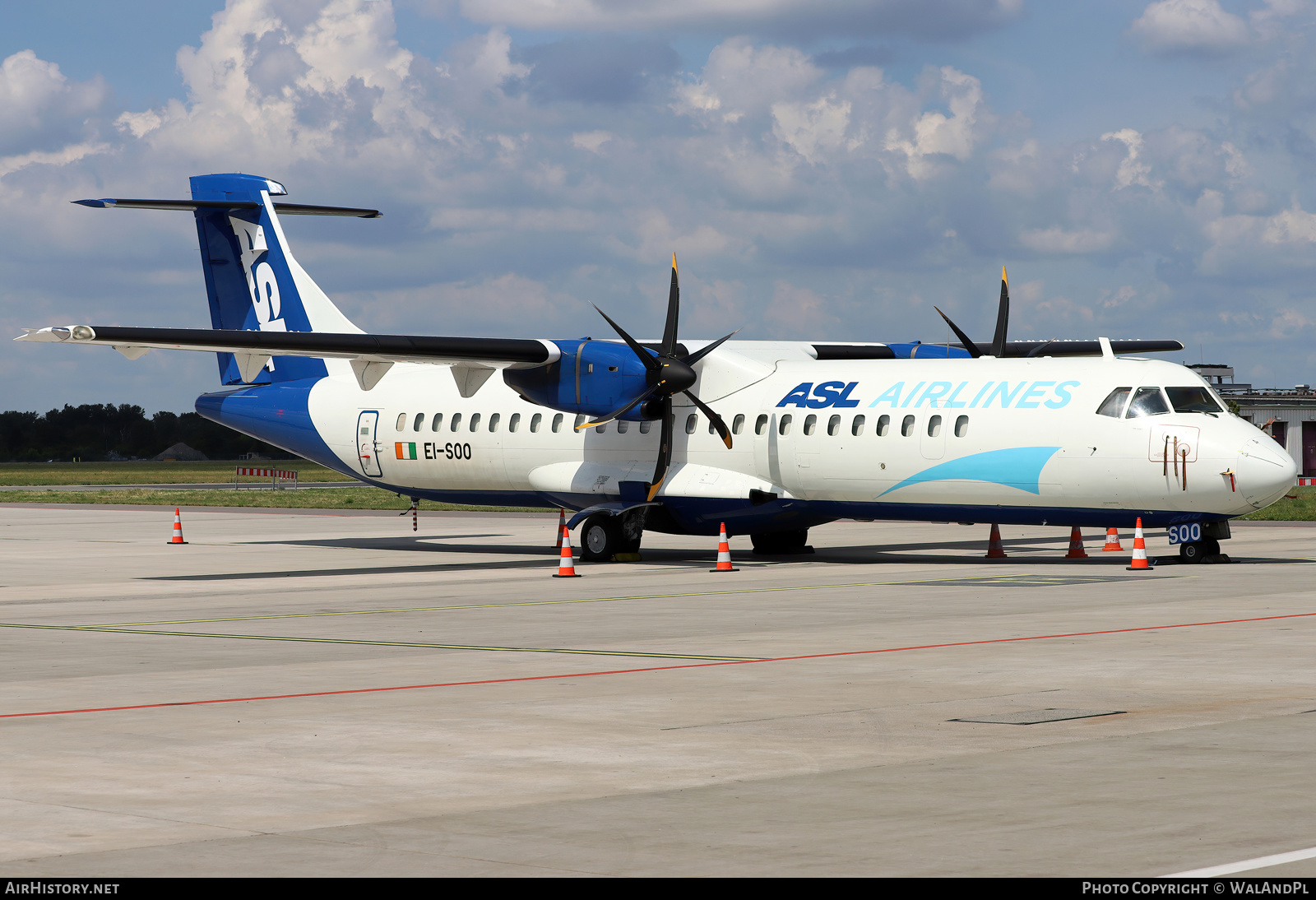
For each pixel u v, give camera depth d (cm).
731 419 10075
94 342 8744
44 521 17938
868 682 4541
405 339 9600
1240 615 6241
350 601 7700
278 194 12150
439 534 14588
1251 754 3366
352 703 4291
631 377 10012
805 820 2811
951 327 10712
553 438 10844
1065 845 2600
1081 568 9006
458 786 3148
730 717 3962
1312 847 2562
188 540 13788
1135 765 3262
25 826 2822
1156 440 8494
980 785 3091
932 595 7350
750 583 8288
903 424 9325
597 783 3162
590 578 8888
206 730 3862
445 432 11425
